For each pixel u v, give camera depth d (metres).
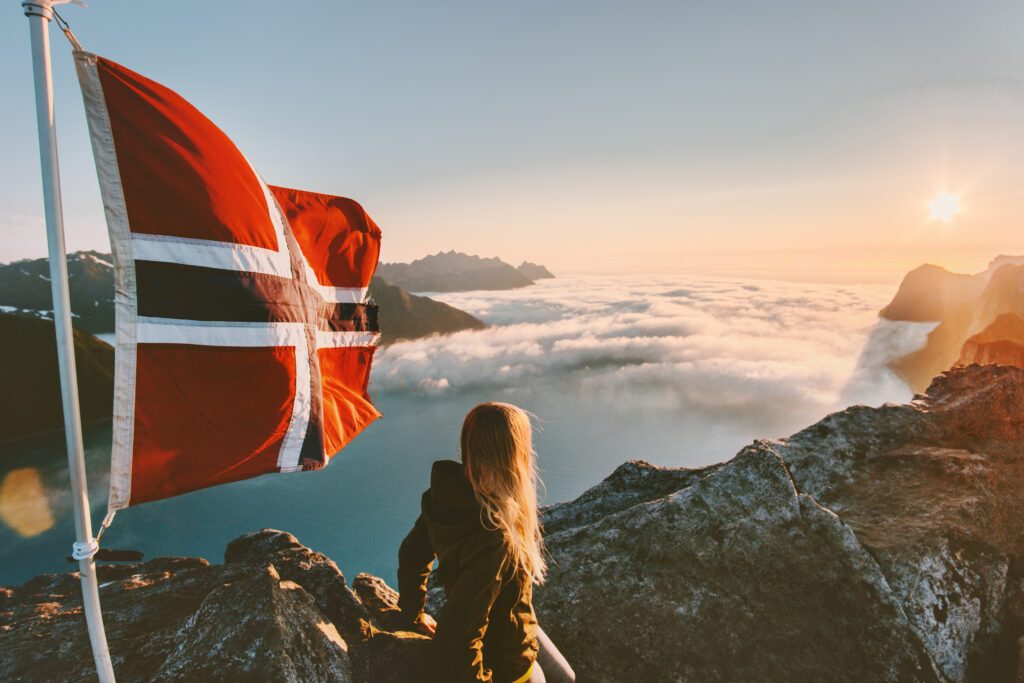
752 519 4.30
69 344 2.38
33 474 149.50
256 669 2.81
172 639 3.29
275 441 3.04
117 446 2.57
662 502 4.61
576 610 4.09
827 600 3.80
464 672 2.25
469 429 2.41
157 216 2.66
